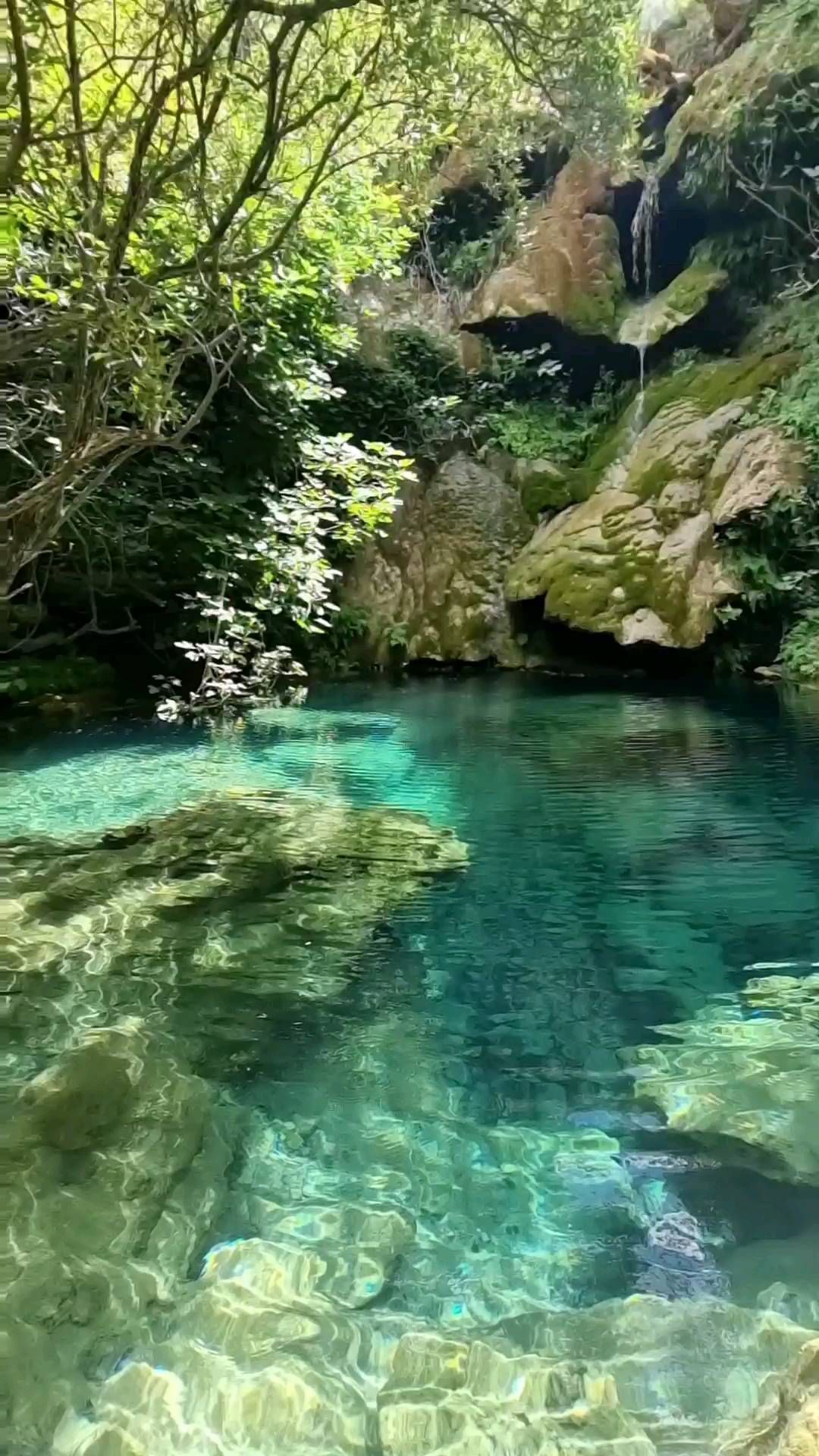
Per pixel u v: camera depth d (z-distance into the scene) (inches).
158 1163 78.7
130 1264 67.3
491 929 128.9
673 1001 108.8
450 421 462.3
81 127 104.6
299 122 119.5
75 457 126.6
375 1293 65.6
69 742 258.7
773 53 382.6
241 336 144.2
